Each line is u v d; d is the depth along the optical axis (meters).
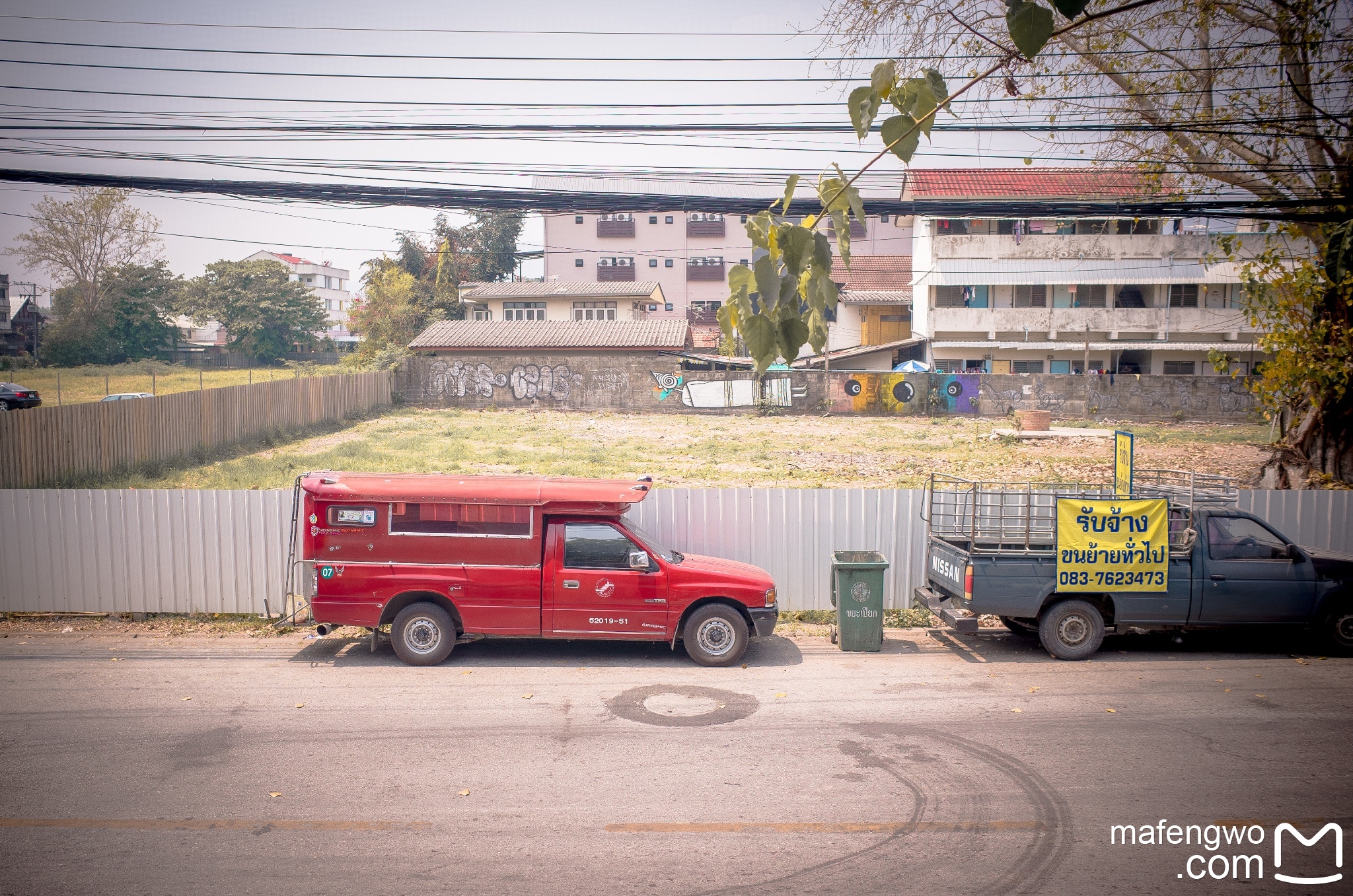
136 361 61.38
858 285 53.12
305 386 28.27
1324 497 12.21
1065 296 42.19
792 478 19.78
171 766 6.63
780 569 11.77
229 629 10.76
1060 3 2.76
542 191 12.06
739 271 2.54
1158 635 10.93
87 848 5.37
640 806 6.07
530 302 50.66
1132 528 9.73
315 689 8.52
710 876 5.14
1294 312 15.19
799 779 6.52
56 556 11.14
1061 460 23.41
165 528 11.16
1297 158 13.57
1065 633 9.80
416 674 9.02
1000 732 7.51
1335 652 10.09
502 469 20.64
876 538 11.81
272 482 18.34
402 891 4.93
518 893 4.92
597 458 22.80
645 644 10.30
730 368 37.66
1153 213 12.43
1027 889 5.01
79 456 17.80
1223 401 36.50
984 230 41.91
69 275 61.69
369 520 9.22
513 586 9.21
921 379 36.94
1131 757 6.96
